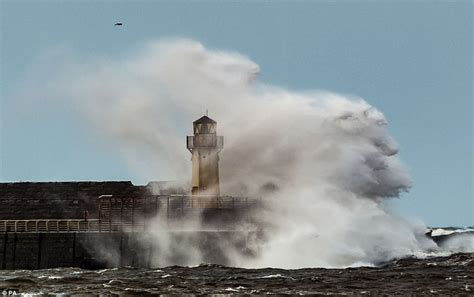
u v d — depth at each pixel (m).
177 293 95.25
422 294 95.00
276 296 92.94
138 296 92.50
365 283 110.00
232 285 107.06
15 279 111.69
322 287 104.31
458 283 108.69
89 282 110.81
